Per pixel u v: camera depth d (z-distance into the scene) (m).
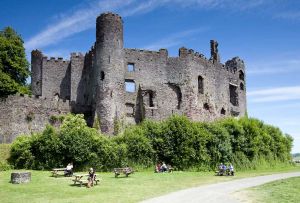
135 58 56.09
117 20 53.59
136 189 24.72
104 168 37.19
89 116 52.00
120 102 51.94
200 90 61.78
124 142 40.09
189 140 41.09
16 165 37.47
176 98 57.94
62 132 37.78
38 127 46.53
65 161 37.00
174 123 42.28
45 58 60.03
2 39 50.28
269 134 53.34
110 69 51.88
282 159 53.28
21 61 51.81
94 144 37.59
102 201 20.23
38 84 60.12
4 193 22.84
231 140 44.75
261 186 26.84
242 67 73.12
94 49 54.47
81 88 58.78
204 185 27.17
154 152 40.12
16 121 44.88
